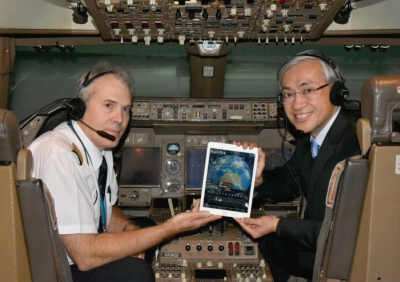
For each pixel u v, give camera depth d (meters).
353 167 1.56
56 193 1.81
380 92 1.51
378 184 1.55
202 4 2.14
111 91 2.02
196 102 2.98
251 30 2.53
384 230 1.60
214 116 2.97
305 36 2.65
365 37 2.91
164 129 3.04
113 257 1.88
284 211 3.21
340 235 1.65
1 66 2.82
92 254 1.82
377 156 1.53
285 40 2.70
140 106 2.97
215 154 2.39
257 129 3.03
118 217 2.39
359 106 2.55
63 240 1.81
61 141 1.95
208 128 3.01
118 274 1.92
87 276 1.94
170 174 3.20
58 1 2.54
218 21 2.34
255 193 2.59
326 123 2.20
